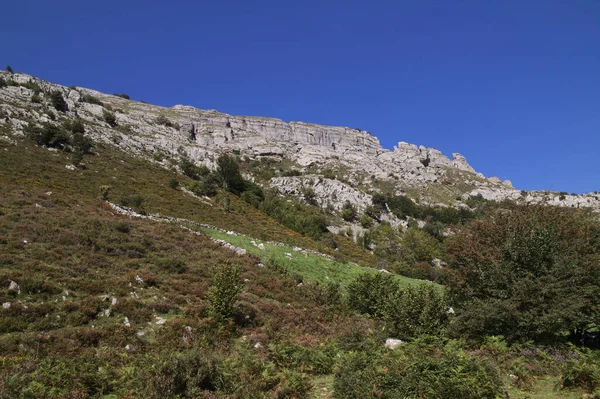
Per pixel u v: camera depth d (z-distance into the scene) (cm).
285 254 2742
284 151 15400
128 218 2614
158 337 1149
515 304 1126
